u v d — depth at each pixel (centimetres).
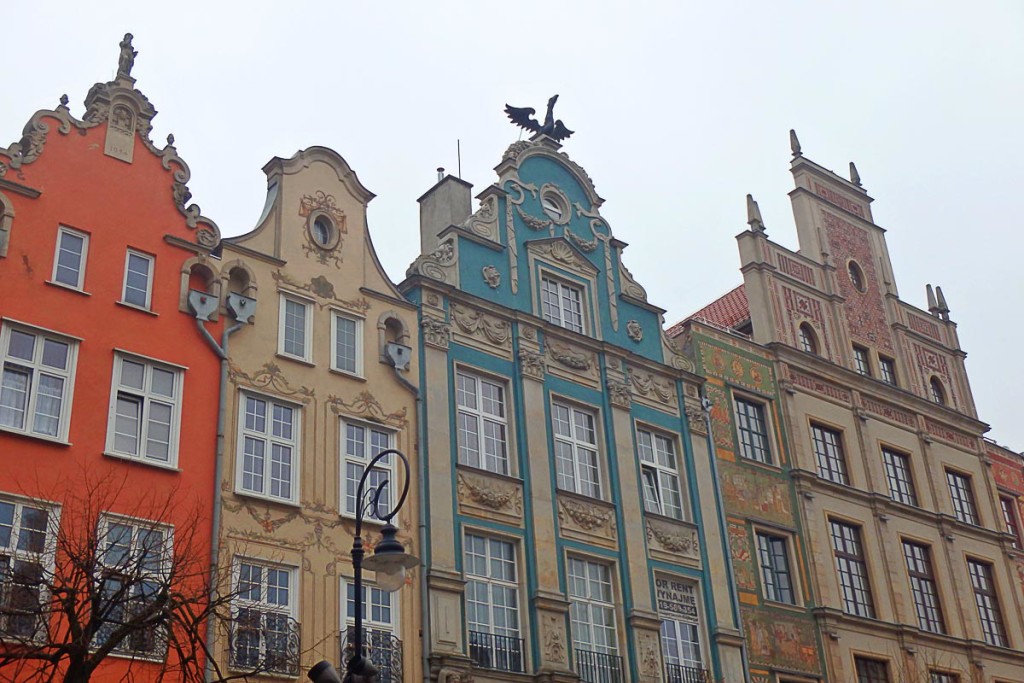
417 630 2328
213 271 2331
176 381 2194
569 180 3256
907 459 3797
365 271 2609
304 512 2258
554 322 2992
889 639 3300
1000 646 3697
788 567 3186
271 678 2077
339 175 2659
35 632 1622
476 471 2592
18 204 2128
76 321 2112
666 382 3153
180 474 2117
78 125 2270
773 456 3316
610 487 2847
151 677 1934
